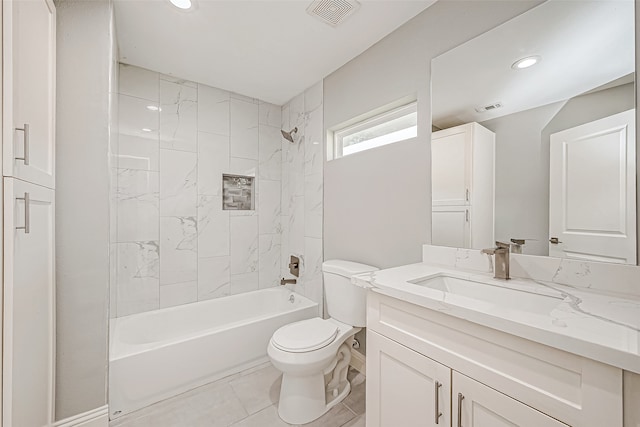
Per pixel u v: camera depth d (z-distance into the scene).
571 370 0.64
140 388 1.59
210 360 1.84
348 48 1.94
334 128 2.28
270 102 2.90
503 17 1.26
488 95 1.30
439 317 0.91
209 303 2.43
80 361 1.30
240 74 2.30
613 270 0.96
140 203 2.18
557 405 0.66
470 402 0.83
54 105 1.20
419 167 1.60
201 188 2.48
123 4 1.50
